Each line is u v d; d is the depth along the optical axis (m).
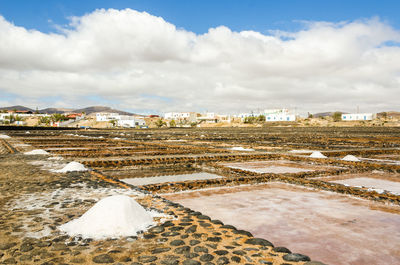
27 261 2.35
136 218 3.27
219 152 13.51
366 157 12.16
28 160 9.45
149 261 2.38
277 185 6.56
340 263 2.83
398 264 2.82
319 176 7.69
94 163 9.48
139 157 11.05
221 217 4.33
